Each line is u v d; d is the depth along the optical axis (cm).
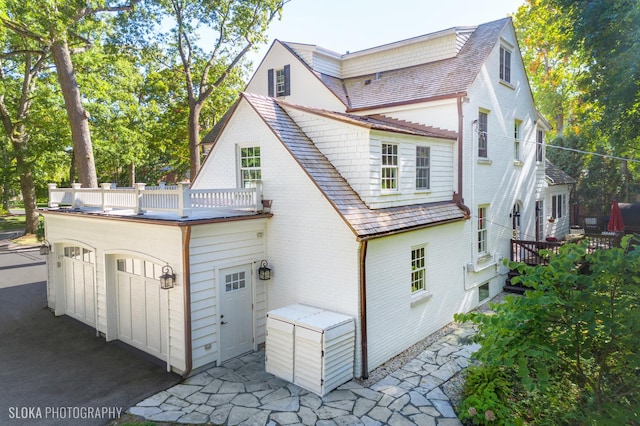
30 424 696
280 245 1017
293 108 1098
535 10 2602
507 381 759
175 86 2900
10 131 2530
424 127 1328
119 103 2691
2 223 3600
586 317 563
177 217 910
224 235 941
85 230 1190
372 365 902
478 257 1384
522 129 1742
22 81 2645
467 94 1265
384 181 1005
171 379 864
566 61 2633
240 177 1153
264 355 995
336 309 904
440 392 798
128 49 2384
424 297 1079
